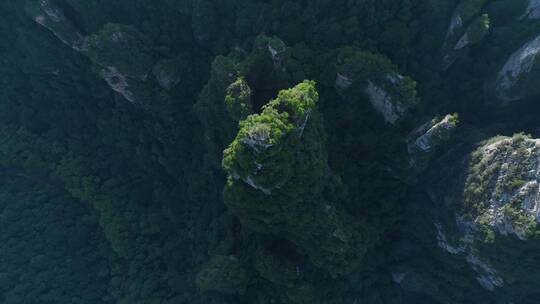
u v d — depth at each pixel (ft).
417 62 164.86
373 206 168.25
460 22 151.53
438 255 162.09
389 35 155.43
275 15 159.33
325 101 161.68
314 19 156.87
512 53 155.74
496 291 151.64
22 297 187.21
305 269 155.74
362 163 165.17
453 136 161.17
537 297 149.79
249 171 122.21
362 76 148.56
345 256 148.66
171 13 174.19
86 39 167.32
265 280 159.43
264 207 133.39
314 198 138.00
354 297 167.73
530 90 150.61
